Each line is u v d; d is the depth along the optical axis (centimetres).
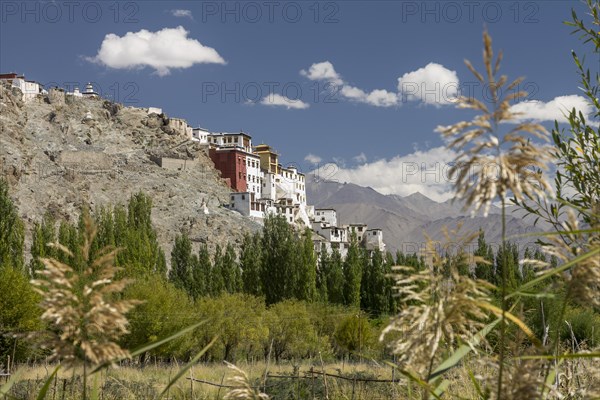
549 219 247
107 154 14262
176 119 16625
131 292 3384
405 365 158
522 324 159
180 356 3628
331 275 6862
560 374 210
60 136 14625
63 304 134
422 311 150
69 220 11500
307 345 4075
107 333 138
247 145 16762
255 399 179
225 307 4078
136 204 7988
